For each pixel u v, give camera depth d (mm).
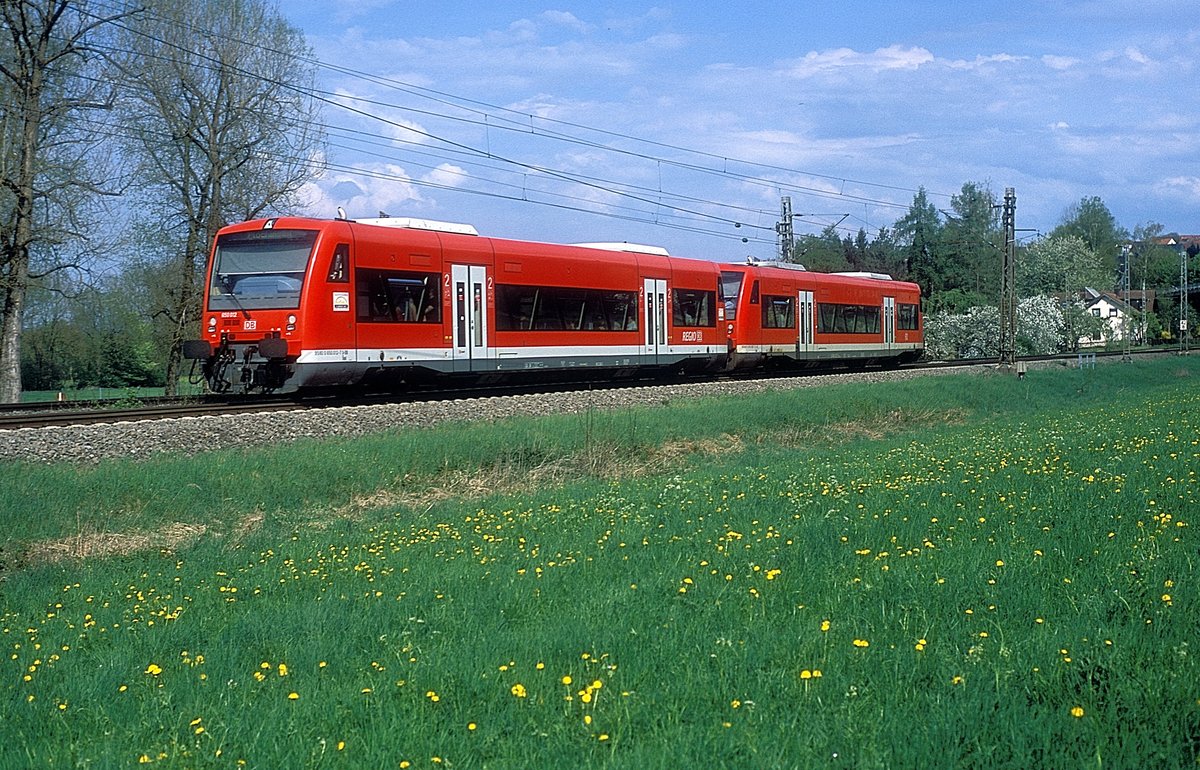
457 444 18734
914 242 94625
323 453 17172
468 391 24812
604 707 5859
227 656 7734
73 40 29141
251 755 5586
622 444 20844
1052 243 99562
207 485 15156
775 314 36188
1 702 6992
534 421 21234
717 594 8148
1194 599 6754
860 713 5477
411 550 11938
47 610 10109
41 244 29156
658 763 4961
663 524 12109
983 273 93125
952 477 13500
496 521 13633
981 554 8586
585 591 8828
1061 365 49906
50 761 5691
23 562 12156
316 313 21062
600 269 28172
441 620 8203
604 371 28969
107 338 52031
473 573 10047
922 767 4777
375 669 7078
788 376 35969
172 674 7504
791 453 22031
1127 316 75312
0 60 28891
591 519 13070
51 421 17500
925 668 6055
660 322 30234
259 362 21328
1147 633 6277
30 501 13359
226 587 10586
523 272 25797
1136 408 26000
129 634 8867
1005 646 6195
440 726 5840
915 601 7352
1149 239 147375
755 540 10172
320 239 21328
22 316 29203
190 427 17297
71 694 7078
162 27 33625
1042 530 9430
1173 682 5449
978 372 41281
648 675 6391
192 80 34469
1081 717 5180
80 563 12078
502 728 5742
